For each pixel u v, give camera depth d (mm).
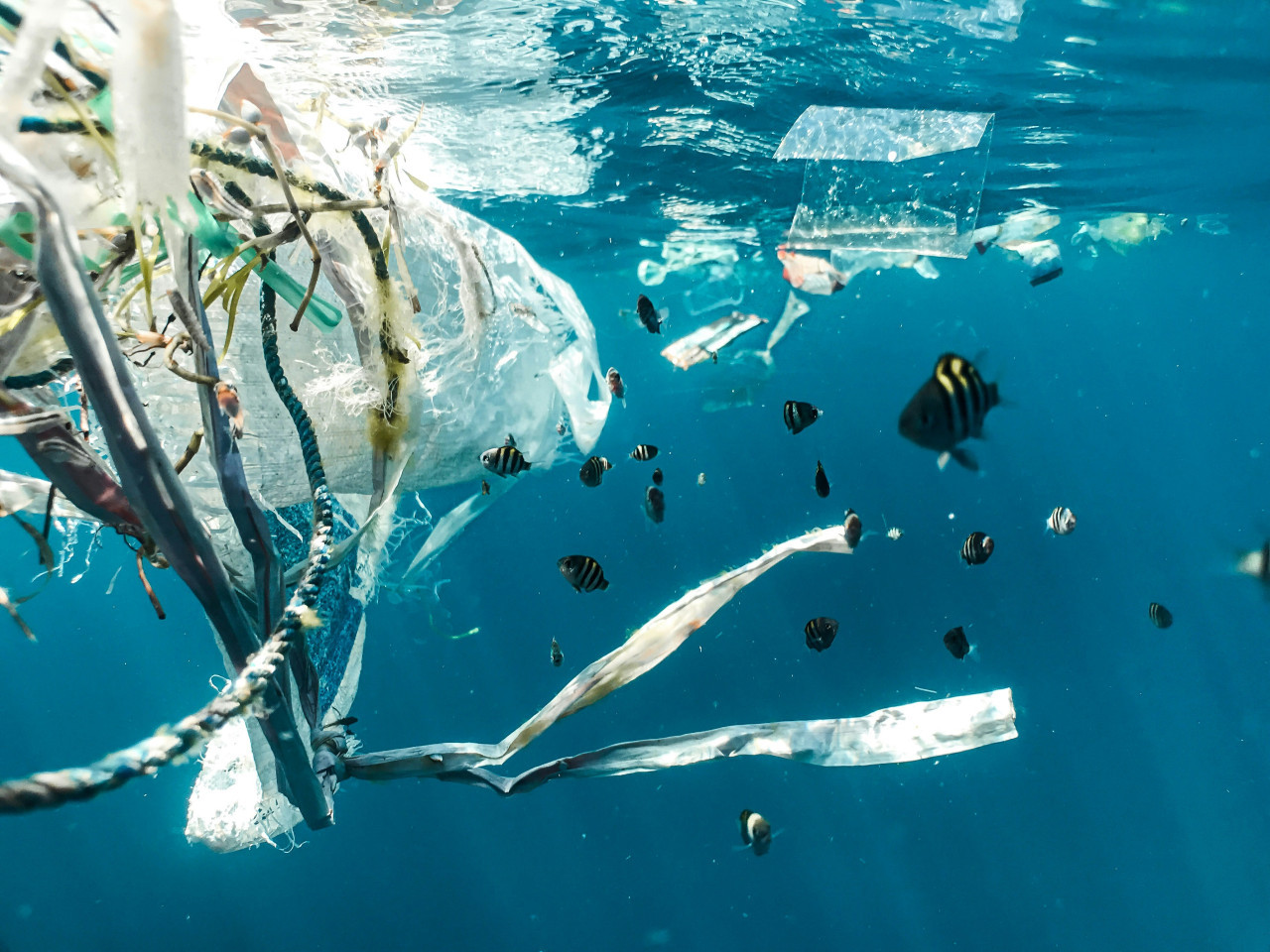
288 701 1978
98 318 1345
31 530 1892
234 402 1849
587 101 7918
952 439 2023
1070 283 33875
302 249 2451
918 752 2273
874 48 7035
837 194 8125
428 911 19609
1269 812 19547
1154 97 8867
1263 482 71125
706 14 6180
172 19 1251
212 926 17672
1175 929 16594
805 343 40781
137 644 37875
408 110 7262
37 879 18469
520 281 3779
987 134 8484
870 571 34938
